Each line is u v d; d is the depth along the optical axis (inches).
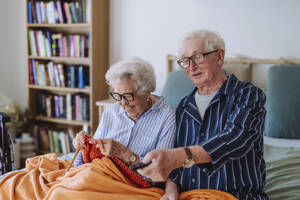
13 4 135.0
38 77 126.5
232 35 105.9
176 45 113.8
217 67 50.3
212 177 46.9
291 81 87.5
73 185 44.3
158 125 52.7
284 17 98.8
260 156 47.4
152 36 117.3
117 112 56.4
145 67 50.5
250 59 102.5
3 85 140.4
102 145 47.9
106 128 57.0
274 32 100.5
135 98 50.2
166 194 45.9
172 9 112.8
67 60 130.0
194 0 109.0
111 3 121.5
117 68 49.4
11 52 138.9
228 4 105.0
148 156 37.0
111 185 44.1
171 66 115.0
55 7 119.0
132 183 47.0
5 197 48.5
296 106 85.3
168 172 37.9
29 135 125.2
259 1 101.2
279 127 86.0
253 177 46.0
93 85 117.0
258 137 44.5
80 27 124.8
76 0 122.7
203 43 48.3
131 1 118.6
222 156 39.0
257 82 104.5
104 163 46.6
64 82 123.6
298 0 96.6
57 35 120.3
